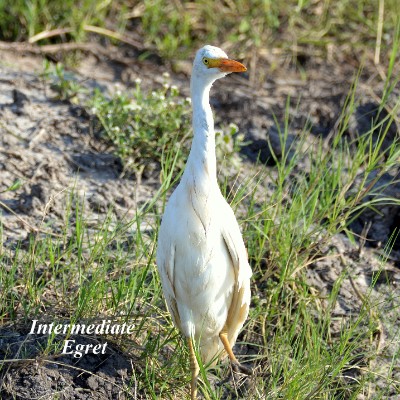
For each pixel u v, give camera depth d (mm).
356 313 10055
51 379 8328
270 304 9828
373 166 10445
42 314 9055
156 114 12070
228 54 14938
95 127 12531
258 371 9000
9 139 12094
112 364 8617
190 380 8688
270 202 10492
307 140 12891
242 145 12672
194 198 8062
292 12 15586
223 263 8281
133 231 10508
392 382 8875
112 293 9180
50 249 9523
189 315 8516
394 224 11734
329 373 8734
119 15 15227
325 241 10297
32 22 14195
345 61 15297
